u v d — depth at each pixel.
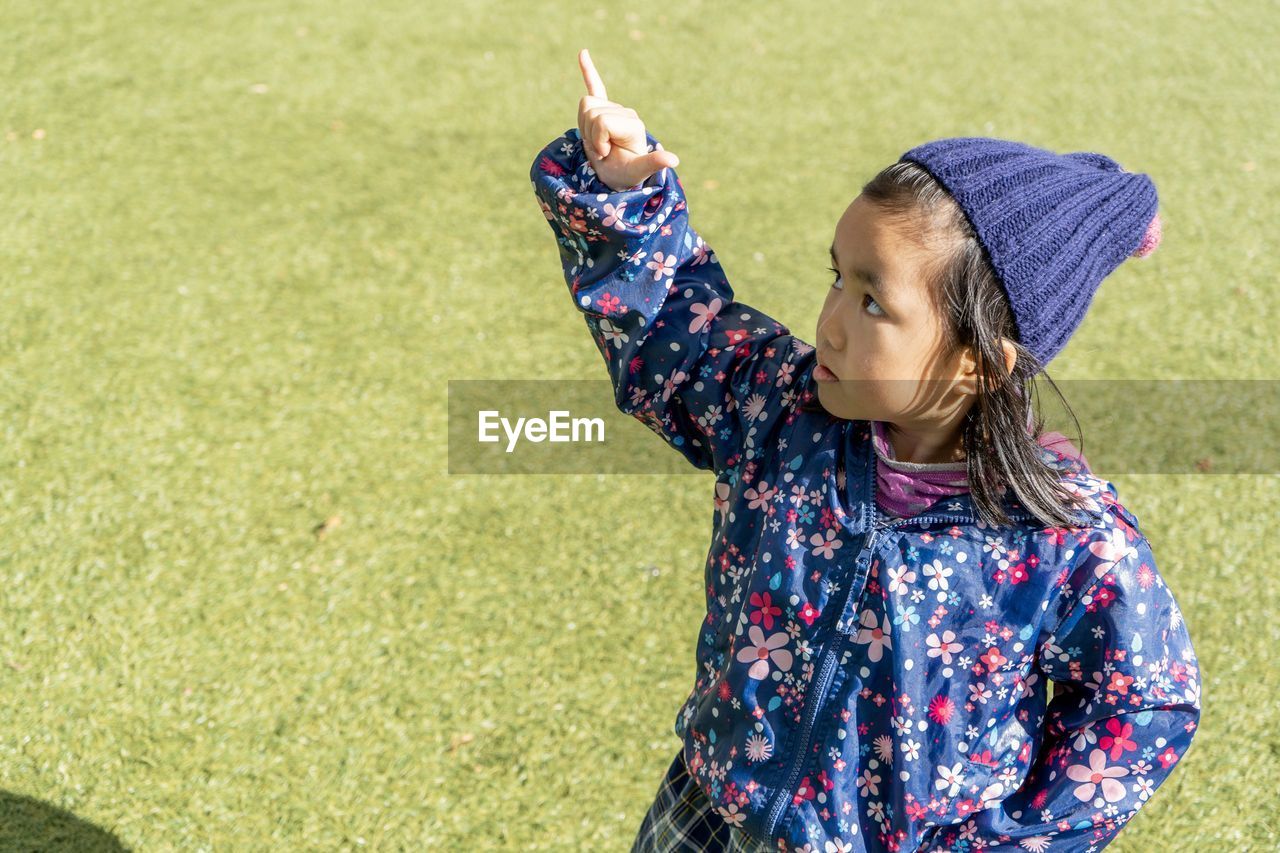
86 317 3.80
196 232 4.30
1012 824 1.29
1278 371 3.88
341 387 3.57
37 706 2.49
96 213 4.38
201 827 2.27
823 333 1.24
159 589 2.81
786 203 4.74
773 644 1.31
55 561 2.87
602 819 2.33
